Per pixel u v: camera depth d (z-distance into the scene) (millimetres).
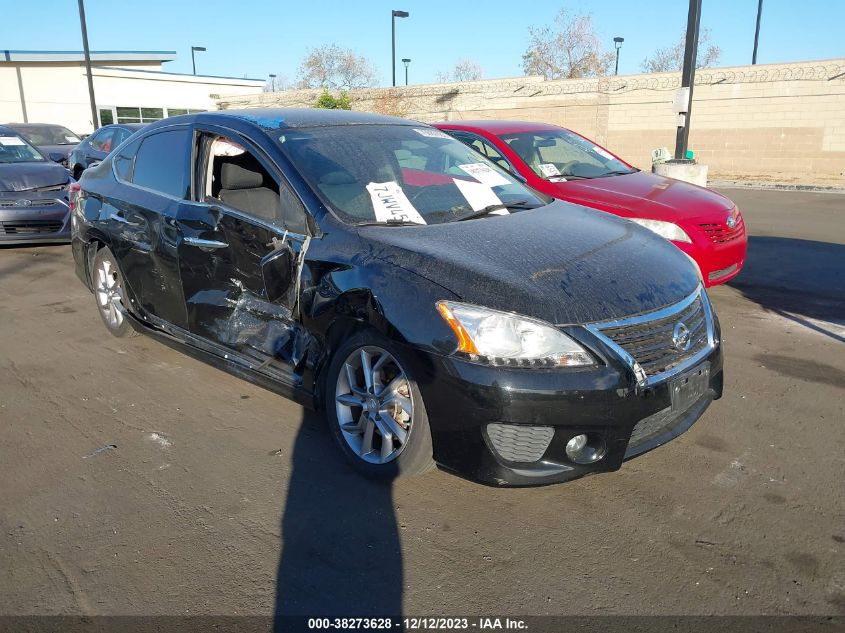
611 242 3566
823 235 9625
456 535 2955
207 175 4270
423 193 3918
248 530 3002
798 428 3867
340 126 4336
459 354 2887
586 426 2852
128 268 4848
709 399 3438
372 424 3305
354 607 2539
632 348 2943
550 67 38594
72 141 19016
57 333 5664
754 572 2693
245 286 3918
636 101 21469
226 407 4230
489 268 3094
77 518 3098
